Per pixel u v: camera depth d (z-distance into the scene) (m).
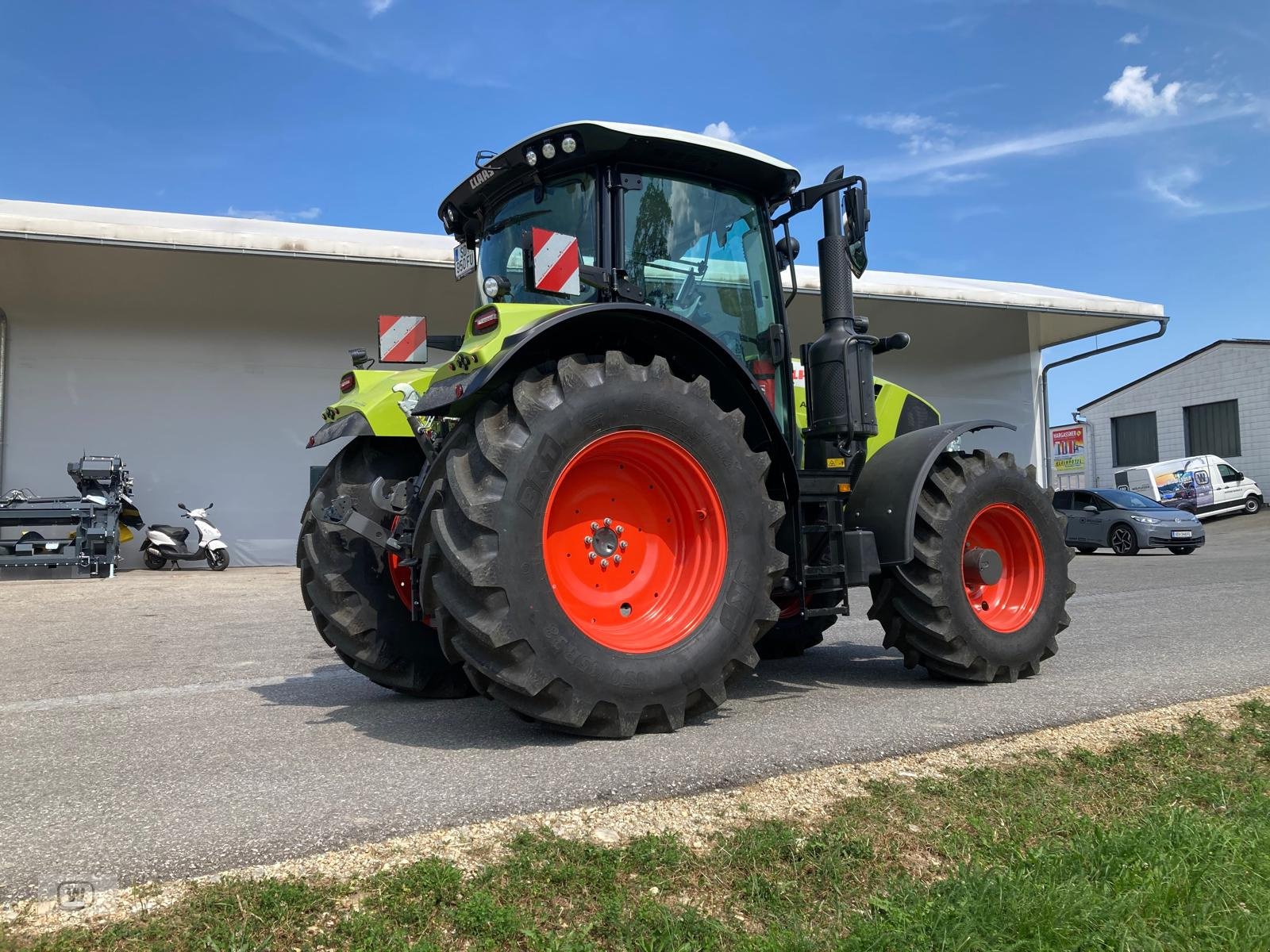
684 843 2.27
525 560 3.07
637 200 3.92
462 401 3.15
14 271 13.57
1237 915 2.00
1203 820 2.45
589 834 2.31
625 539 3.49
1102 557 16.16
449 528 3.09
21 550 12.12
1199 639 5.55
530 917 1.90
